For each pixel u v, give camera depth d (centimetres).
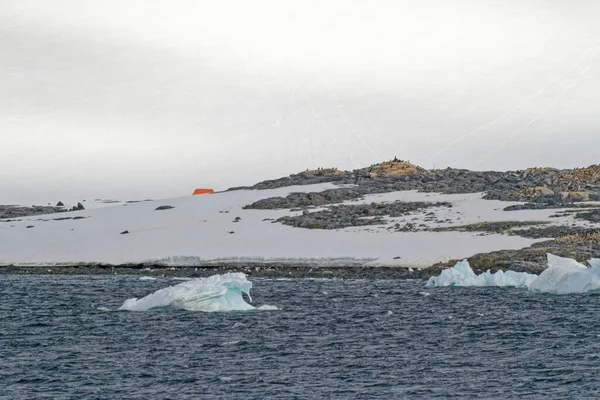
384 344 18525
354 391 14025
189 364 16325
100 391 14162
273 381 14762
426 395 13725
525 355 16938
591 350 17288
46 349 18075
